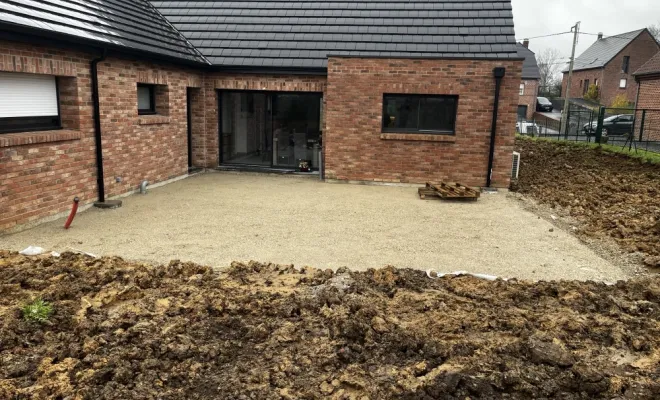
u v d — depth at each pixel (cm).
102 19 959
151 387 329
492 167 1165
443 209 964
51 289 460
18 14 696
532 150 1900
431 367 361
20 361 348
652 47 5138
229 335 398
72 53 810
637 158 1498
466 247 724
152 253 659
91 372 336
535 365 366
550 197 1075
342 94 1193
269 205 962
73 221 796
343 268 575
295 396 326
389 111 1204
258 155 1391
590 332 424
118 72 940
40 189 763
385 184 1215
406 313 448
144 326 397
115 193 957
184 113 1216
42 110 798
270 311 435
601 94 5288
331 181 1235
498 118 1145
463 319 436
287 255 670
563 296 506
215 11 1476
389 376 348
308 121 1349
